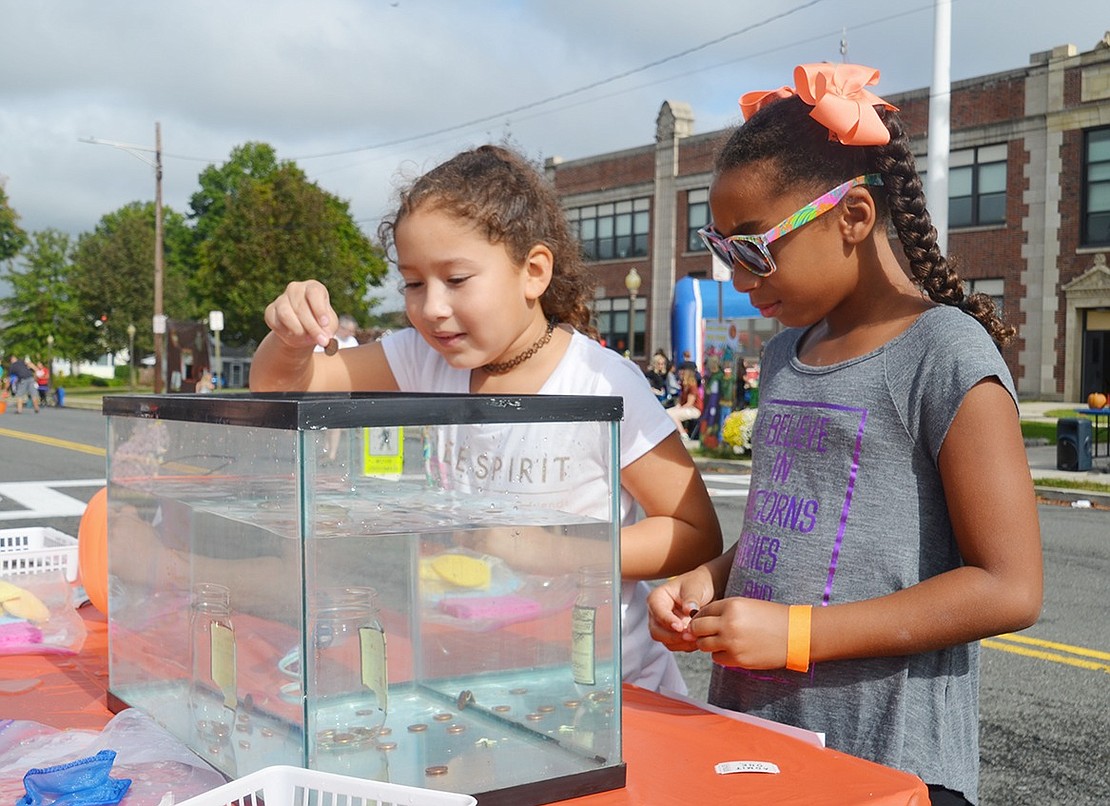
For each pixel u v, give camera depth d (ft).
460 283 4.50
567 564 3.39
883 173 4.25
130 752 3.55
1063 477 35.47
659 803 3.23
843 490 4.28
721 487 33.94
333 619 2.98
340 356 5.74
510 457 3.36
